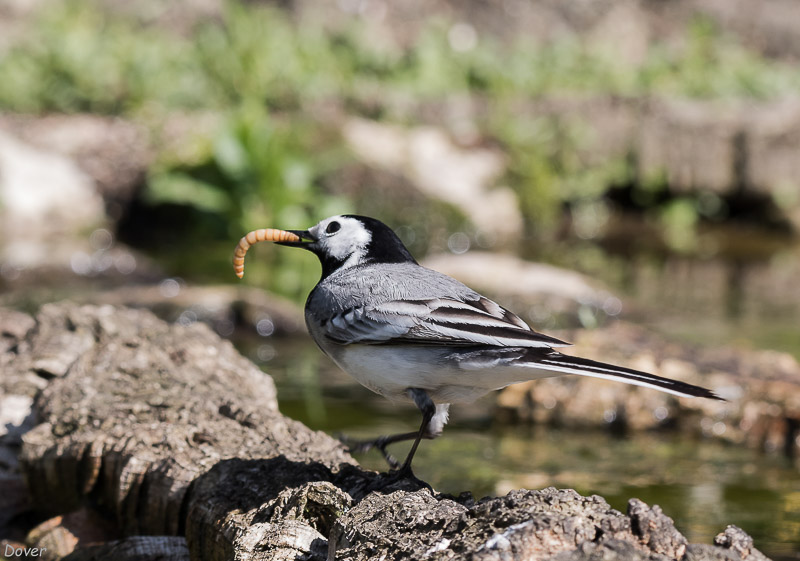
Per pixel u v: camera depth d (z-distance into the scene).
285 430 6.13
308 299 5.90
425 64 25.70
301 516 4.97
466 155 21.75
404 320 5.30
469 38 28.34
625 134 23.08
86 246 17.20
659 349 9.99
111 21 26.36
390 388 5.46
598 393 9.14
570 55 27.47
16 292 13.83
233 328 12.55
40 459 6.24
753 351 10.30
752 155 22.75
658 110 23.08
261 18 25.89
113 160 19.47
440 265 15.66
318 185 19.92
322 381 10.28
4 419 6.94
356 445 6.01
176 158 19.62
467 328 5.18
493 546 3.88
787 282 16.94
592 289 14.88
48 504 6.41
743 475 7.77
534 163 21.95
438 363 5.21
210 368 7.09
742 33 29.81
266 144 19.00
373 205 19.91
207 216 19.17
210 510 5.36
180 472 5.72
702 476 7.73
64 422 6.38
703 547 3.98
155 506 5.76
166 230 19.33
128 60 22.98
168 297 13.05
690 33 29.03
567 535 3.92
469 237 20.14
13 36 24.00
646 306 14.43
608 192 23.41
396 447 8.25
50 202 18.23
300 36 26.06
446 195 20.31
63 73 22.12
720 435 8.79
